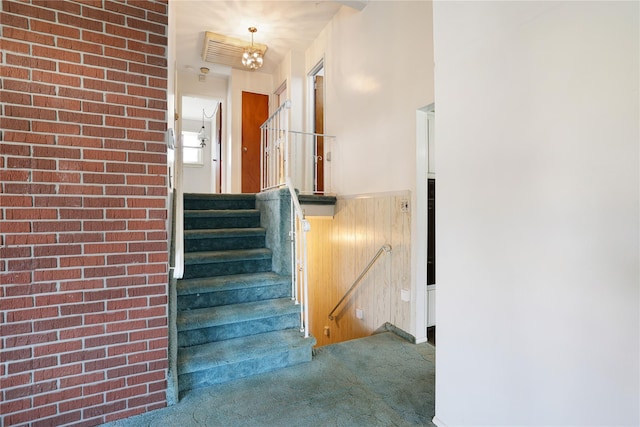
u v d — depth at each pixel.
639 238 1.02
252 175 5.71
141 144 1.83
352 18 3.84
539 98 1.27
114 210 1.77
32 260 1.59
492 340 1.47
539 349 1.29
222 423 1.78
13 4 1.55
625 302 1.05
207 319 2.33
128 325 1.81
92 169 1.71
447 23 1.67
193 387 2.10
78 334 1.69
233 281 2.66
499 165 1.42
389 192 3.20
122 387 1.80
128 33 1.80
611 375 1.09
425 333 2.91
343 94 4.02
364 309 3.63
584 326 1.15
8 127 1.54
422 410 1.92
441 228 1.73
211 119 7.26
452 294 1.67
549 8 1.24
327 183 4.39
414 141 2.88
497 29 1.42
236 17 4.21
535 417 1.30
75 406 1.69
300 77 5.10
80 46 1.69
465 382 1.61
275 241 3.05
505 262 1.41
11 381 1.56
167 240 1.90
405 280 3.00
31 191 1.59
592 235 1.13
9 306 1.55
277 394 2.05
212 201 3.55
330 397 2.04
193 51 5.01
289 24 4.41
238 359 2.20
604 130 1.09
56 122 1.64
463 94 1.59
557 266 1.23
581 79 1.15
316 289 4.72
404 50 3.01
